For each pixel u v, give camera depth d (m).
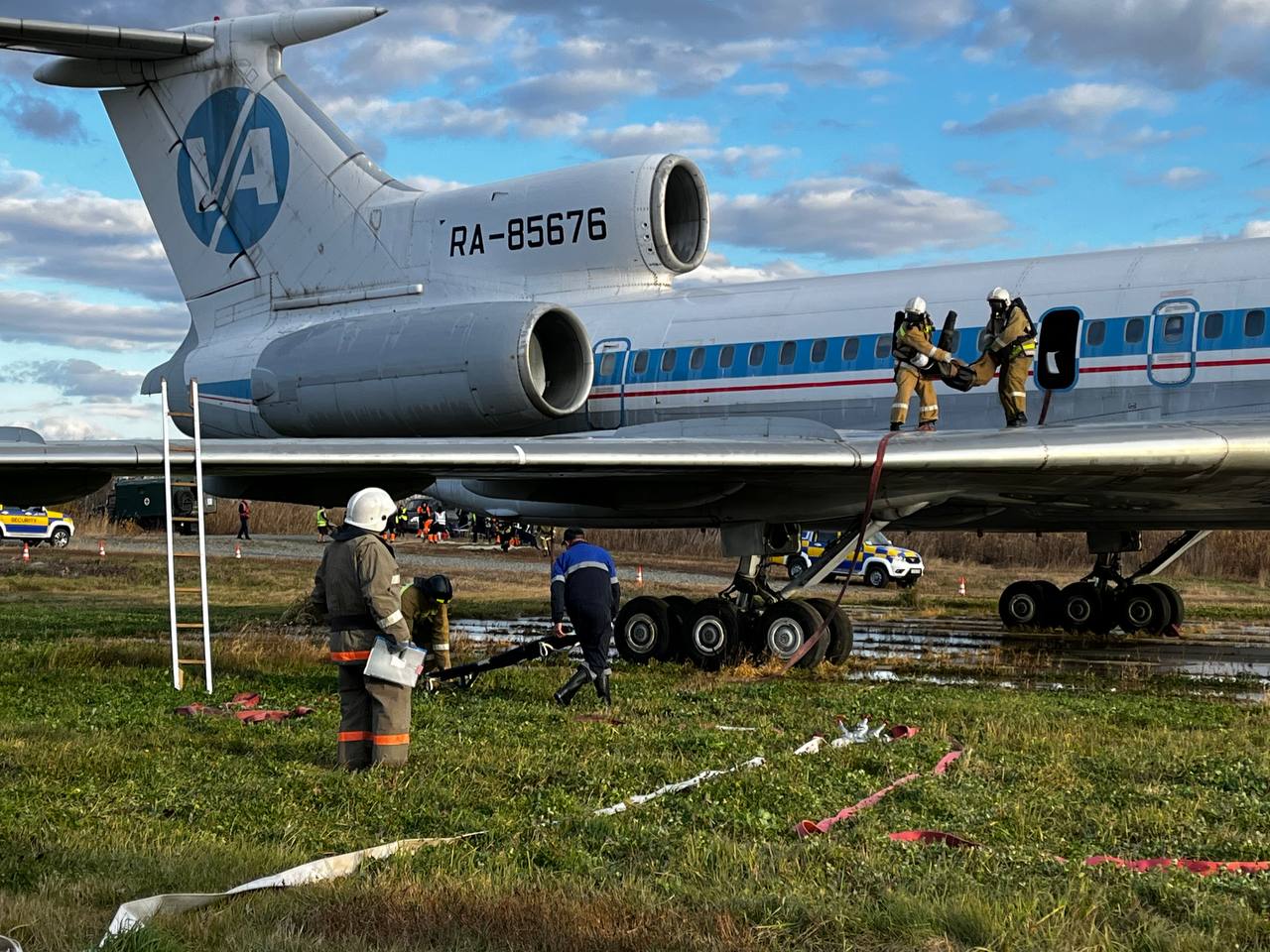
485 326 14.86
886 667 13.12
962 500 13.92
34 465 10.49
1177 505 13.23
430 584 10.54
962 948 4.25
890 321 13.85
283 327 18.39
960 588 29.61
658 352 15.40
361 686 7.31
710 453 11.70
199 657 12.63
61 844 5.35
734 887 4.83
